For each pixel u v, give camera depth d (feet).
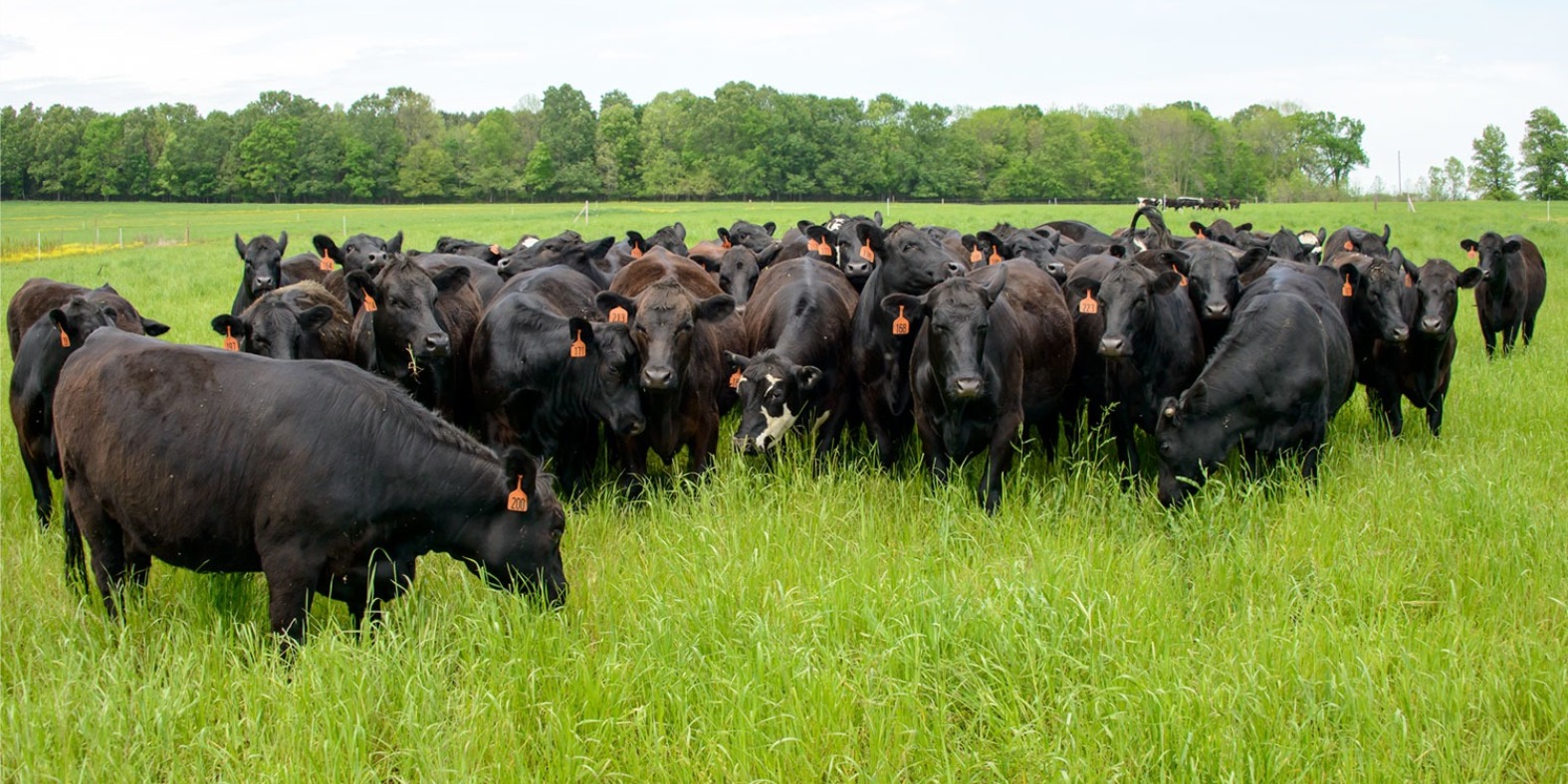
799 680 18.01
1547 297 69.62
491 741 17.17
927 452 30.66
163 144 413.18
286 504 19.44
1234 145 410.31
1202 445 26.78
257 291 43.16
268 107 433.48
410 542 20.84
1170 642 19.62
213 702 18.58
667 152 348.59
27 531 28.30
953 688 18.44
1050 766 16.35
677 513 27.45
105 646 21.07
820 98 351.46
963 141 350.84
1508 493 25.22
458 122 506.48
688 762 16.57
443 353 29.89
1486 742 16.55
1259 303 28.19
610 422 29.09
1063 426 36.47
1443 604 21.57
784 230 143.02
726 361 35.32
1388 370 35.58
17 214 301.22
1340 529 24.43
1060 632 19.34
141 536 20.66
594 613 21.21
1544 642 19.90
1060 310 33.27
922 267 32.48
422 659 18.56
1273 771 15.90
